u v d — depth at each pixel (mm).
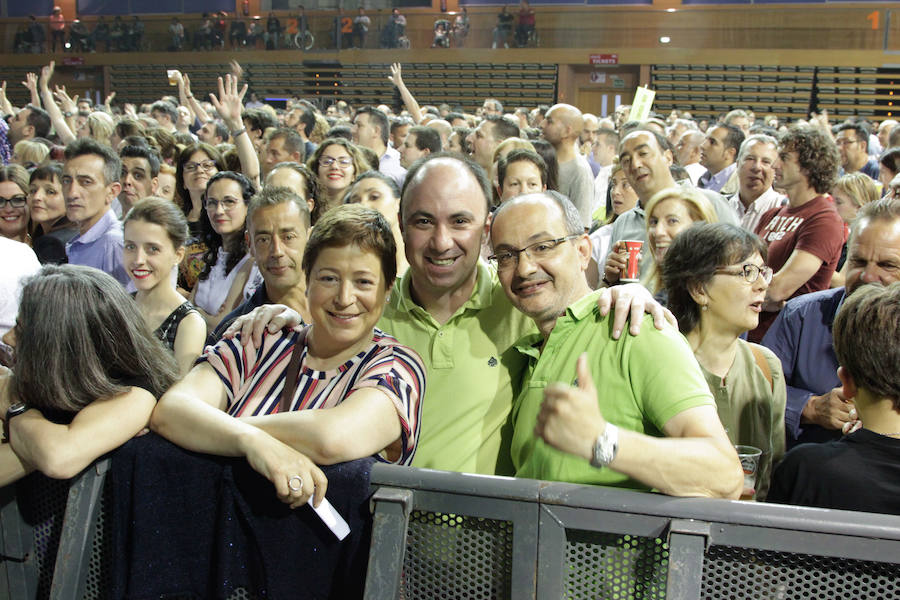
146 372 1570
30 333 1503
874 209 2320
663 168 3697
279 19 21156
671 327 1567
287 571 1417
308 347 1643
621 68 19781
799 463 1577
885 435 1541
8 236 4234
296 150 5461
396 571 1320
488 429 1880
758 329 3580
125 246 2746
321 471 1378
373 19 20750
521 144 4547
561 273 1752
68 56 22000
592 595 1330
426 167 1867
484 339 1929
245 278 3307
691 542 1224
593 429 1275
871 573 1213
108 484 1532
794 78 18922
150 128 6309
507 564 1354
